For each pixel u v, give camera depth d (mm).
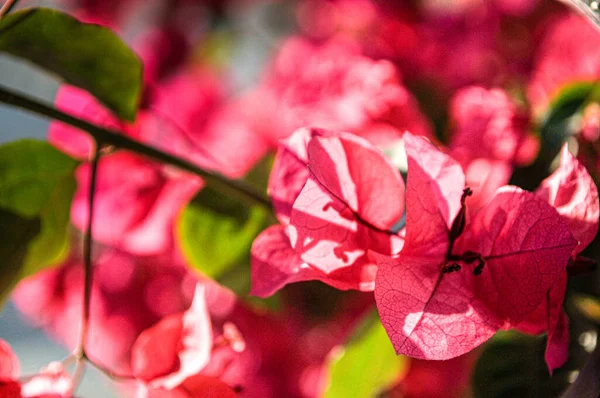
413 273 283
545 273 281
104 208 460
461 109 423
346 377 374
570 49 464
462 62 499
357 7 569
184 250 403
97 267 527
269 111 531
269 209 380
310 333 444
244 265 401
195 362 338
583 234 293
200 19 714
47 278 527
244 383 382
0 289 367
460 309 281
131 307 521
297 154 307
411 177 284
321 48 543
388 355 373
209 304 454
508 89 468
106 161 456
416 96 481
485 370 366
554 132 393
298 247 291
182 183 462
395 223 300
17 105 359
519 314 284
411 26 526
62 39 366
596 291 353
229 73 689
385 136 428
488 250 288
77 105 452
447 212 289
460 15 521
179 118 548
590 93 395
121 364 517
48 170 377
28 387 339
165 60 678
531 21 497
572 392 281
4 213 370
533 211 283
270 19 702
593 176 372
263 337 442
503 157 400
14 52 370
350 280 297
